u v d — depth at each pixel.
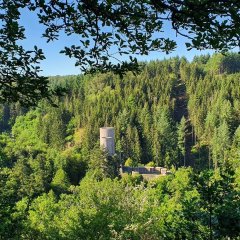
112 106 155.38
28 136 150.88
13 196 12.09
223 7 4.12
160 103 156.62
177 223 6.93
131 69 5.50
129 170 96.94
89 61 5.45
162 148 119.69
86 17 5.05
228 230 6.09
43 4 4.83
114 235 14.38
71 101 169.12
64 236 14.99
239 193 6.39
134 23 4.90
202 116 134.38
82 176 93.94
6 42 5.32
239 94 147.38
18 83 5.41
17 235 11.45
